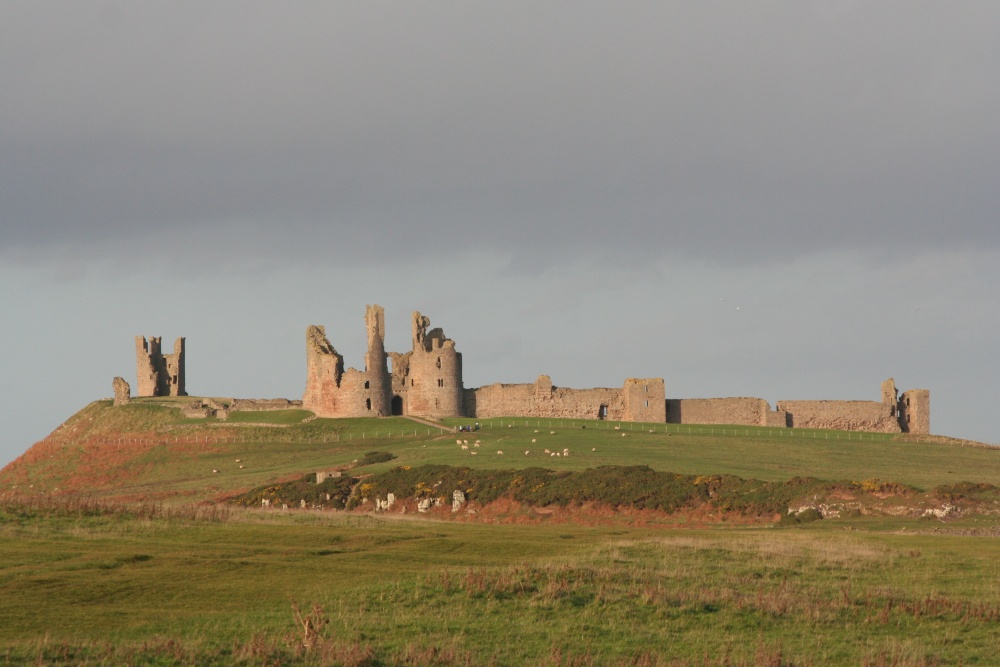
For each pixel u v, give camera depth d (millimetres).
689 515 195625
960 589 106000
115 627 86250
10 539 122375
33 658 75750
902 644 87812
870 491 190250
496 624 89625
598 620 91625
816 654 84938
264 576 104812
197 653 78562
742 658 82375
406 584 99875
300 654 79750
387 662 79188
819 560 118500
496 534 138625
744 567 114250
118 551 115688
